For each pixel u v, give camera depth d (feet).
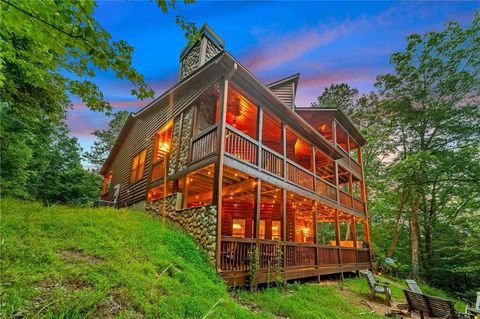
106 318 8.17
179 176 26.73
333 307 19.49
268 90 24.63
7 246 10.94
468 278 49.03
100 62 6.81
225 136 20.72
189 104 28.89
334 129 41.50
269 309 15.58
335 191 38.60
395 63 61.16
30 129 30.71
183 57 39.27
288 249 24.32
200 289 13.23
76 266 10.88
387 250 62.95
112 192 51.57
